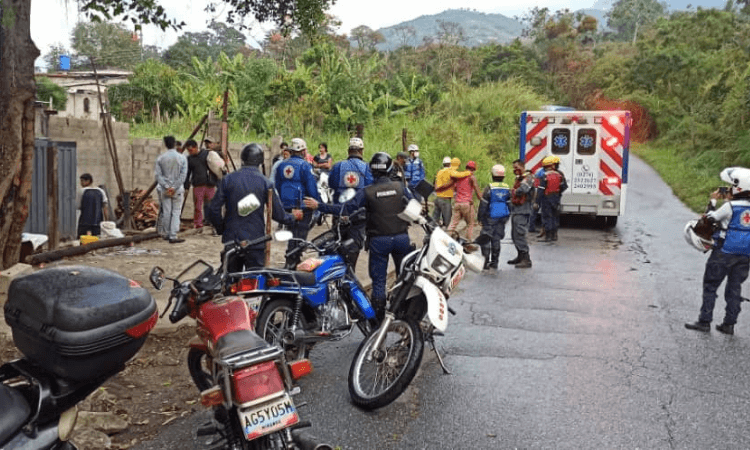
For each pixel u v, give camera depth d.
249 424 3.45
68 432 2.94
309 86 32.00
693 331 7.58
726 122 32.81
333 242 6.04
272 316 5.60
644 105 54.81
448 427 4.88
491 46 82.75
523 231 11.42
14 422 2.72
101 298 2.97
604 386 5.76
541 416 5.10
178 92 35.34
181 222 15.73
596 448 4.59
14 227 7.84
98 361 2.95
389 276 9.93
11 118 7.62
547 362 6.38
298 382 5.75
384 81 34.16
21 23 7.55
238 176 6.74
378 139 27.05
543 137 16.70
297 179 9.41
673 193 25.92
